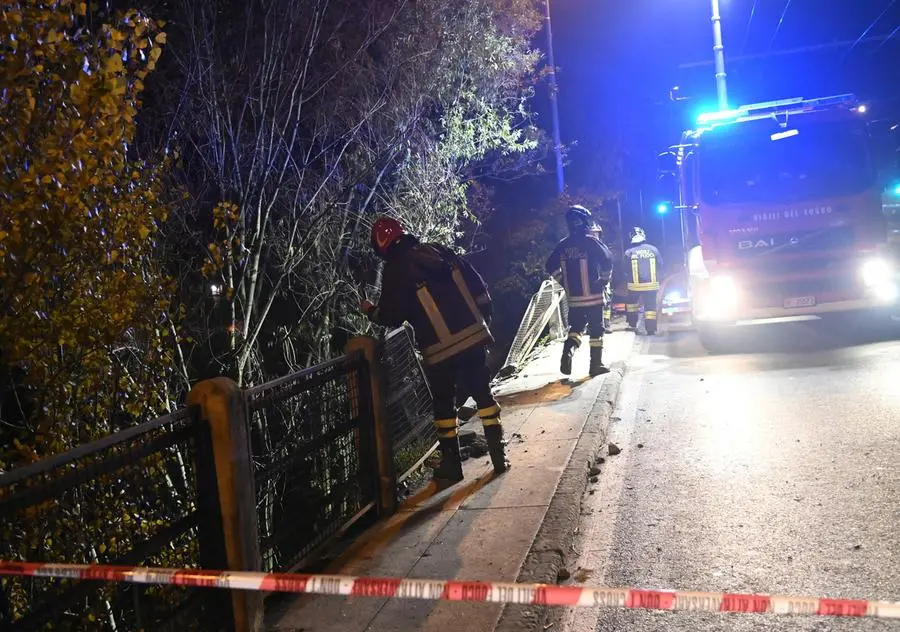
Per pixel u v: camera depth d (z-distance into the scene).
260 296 10.88
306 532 4.54
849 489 4.95
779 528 4.51
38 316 4.42
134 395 5.54
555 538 4.50
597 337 9.12
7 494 2.61
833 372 8.32
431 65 10.83
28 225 4.16
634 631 3.56
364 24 10.43
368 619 3.78
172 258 8.77
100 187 4.82
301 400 4.60
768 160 10.45
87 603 3.21
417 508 5.37
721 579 3.99
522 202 19.84
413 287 5.54
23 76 4.20
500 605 3.78
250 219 9.66
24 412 5.27
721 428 6.72
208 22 9.23
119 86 4.34
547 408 7.84
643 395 8.40
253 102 9.68
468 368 5.75
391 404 5.89
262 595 3.77
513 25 12.11
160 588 3.41
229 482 3.59
